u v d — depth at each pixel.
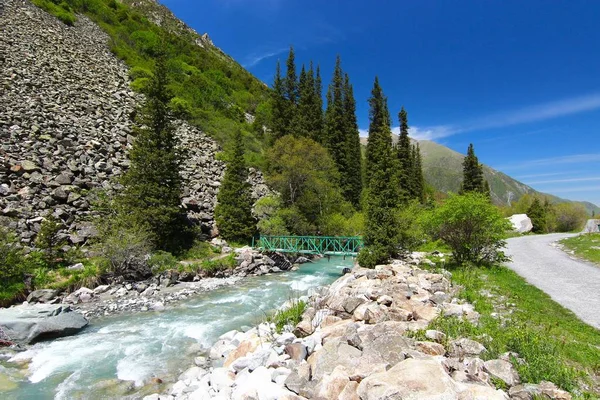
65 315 11.67
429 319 8.73
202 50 78.25
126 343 10.55
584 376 5.96
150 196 21.36
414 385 4.71
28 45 35.59
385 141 45.06
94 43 46.88
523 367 5.97
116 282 16.88
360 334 7.68
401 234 19.44
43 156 21.48
